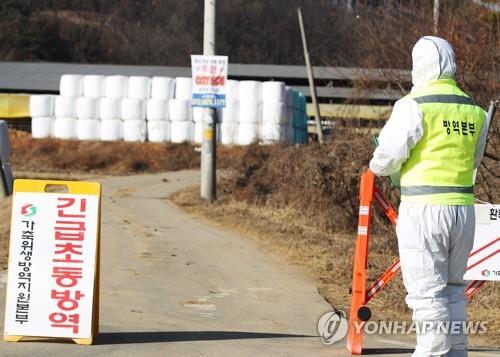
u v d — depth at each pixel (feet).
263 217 111.65
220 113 267.59
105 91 291.99
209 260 80.38
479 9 101.60
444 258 36.83
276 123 263.90
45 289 45.37
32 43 553.23
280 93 265.13
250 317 57.72
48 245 45.19
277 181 128.88
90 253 45.19
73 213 45.14
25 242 45.19
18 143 291.38
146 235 95.61
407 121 36.42
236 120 266.77
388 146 36.70
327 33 272.51
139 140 288.71
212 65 130.93
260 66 405.39
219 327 53.93
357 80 118.73
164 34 555.69
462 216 36.63
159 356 44.32
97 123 292.40
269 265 78.38
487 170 83.41
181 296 64.08
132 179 198.80
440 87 37.47
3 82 401.29
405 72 112.37
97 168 276.41
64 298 45.42
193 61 130.93
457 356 37.52
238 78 401.29
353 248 84.94
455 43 92.17
